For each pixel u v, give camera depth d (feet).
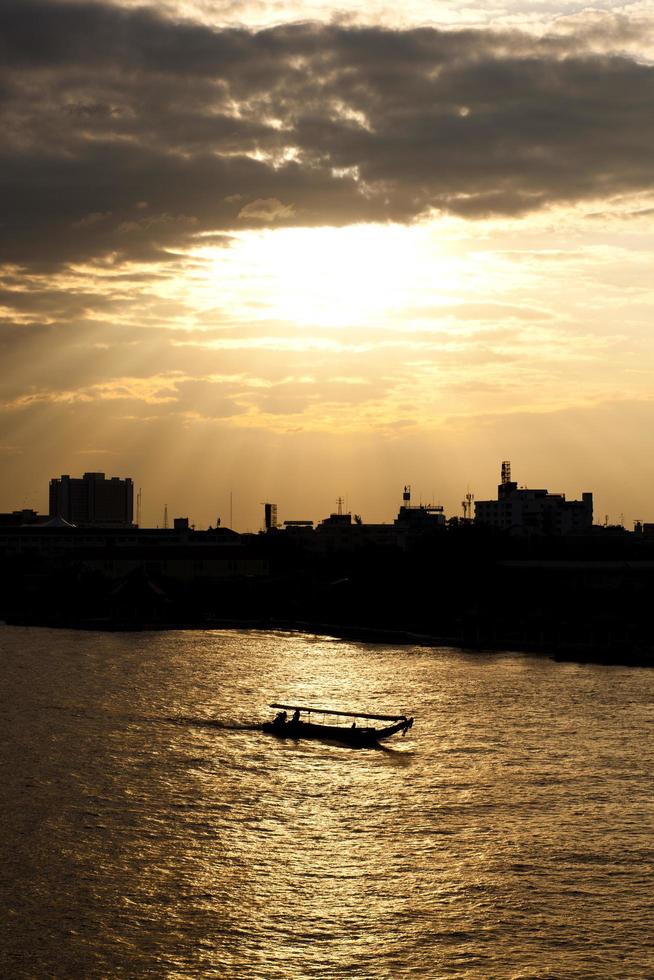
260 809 328.08
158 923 250.16
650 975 229.25
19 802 331.77
